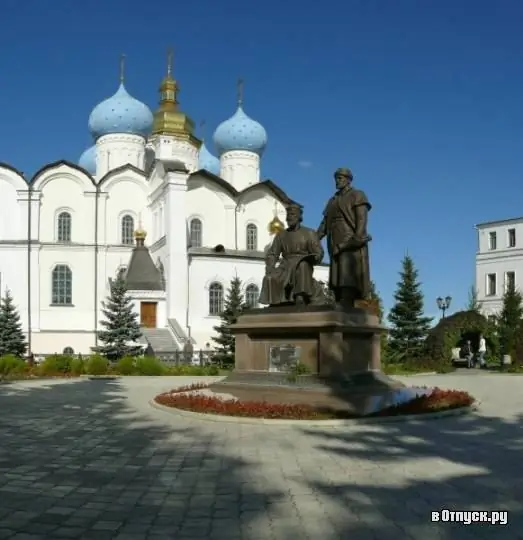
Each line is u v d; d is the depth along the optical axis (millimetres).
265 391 17203
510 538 7043
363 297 18344
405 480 9414
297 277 18344
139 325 54000
